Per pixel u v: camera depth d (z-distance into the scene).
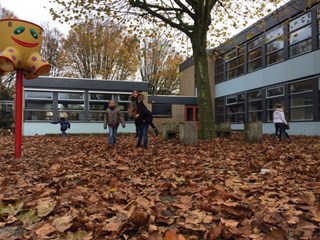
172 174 5.89
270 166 6.54
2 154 9.91
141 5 14.35
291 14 20.16
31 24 8.41
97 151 10.28
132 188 4.87
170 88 43.72
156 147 11.23
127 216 3.48
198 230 3.19
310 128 18.75
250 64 25.77
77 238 3.09
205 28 13.84
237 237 2.99
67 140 16.92
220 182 5.27
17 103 8.73
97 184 5.20
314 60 18.42
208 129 14.00
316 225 3.27
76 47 38.41
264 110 23.58
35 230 3.27
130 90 26.06
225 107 29.78
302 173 5.87
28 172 6.61
